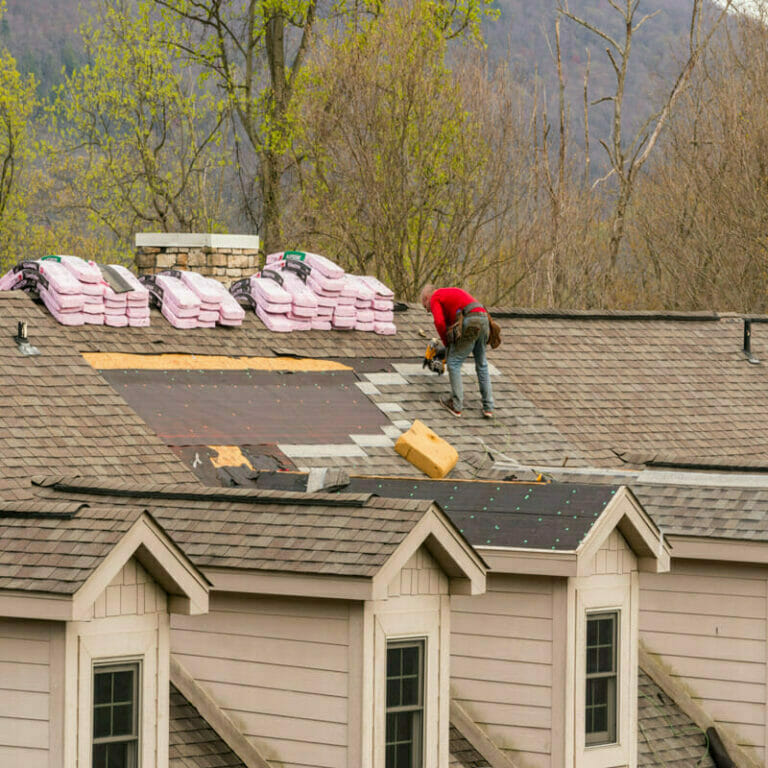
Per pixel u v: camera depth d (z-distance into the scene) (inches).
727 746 2048.5
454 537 1605.6
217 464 2231.8
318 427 2472.9
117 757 1425.9
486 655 1835.6
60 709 1348.4
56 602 1323.8
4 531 1435.8
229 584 1583.4
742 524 2046.0
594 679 1854.1
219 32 5733.3
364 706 1541.6
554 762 1784.0
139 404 2326.5
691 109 6402.6
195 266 3174.2
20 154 6092.5
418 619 1610.5
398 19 5022.1
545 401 2913.4
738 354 3464.6
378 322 2910.9
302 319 2792.8
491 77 5147.6
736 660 2063.2
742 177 5969.5
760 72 6063.0
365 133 4955.7
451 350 2721.5
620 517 1841.8
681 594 2106.3
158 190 6003.9
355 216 5039.4
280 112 5423.2
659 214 6250.0
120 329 2532.0
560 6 5885.8
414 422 2576.3
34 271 2508.6
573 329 3277.6
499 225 5196.9
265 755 1603.1
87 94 5954.7
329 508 1627.7
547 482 2155.5
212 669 1648.6
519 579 1818.4
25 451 2034.9
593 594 1831.9
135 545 1384.1
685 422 3046.3
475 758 1788.9
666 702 2081.7
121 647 1411.2
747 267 5984.3
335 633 1566.2
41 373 2271.2
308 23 5433.1
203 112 5959.6
